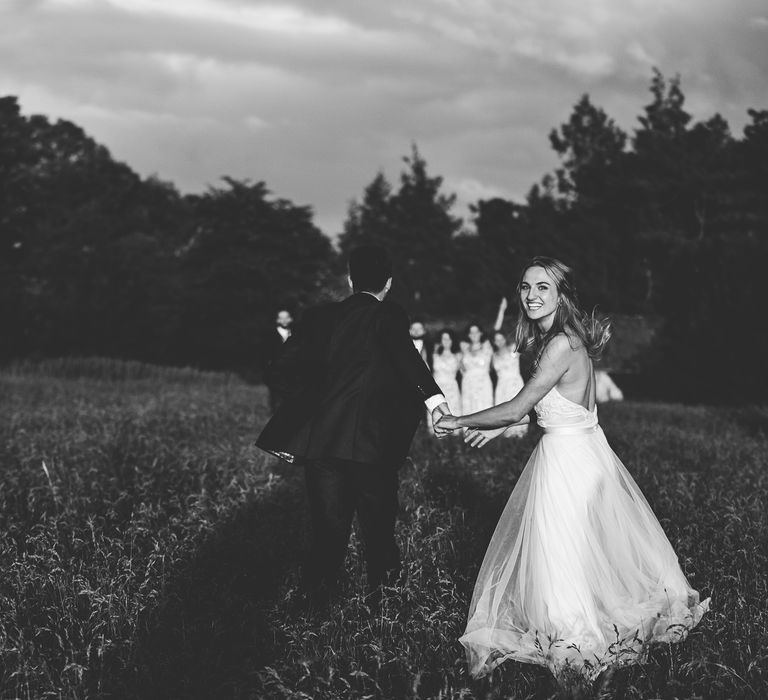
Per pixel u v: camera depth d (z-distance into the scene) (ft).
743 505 21.89
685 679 12.07
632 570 13.61
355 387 14.79
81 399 57.62
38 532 19.62
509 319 116.26
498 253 184.75
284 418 15.10
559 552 13.03
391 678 12.39
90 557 17.67
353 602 14.74
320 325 15.37
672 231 154.40
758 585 15.65
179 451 31.45
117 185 235.20
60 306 160.86
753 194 146.30
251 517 21.30
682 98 185.88
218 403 54.29
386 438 14.76
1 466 28.09
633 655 12.59
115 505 22.45
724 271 88.53
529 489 13.84
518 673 12.39
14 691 12.05
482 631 13.16
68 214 186.19
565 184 223.71
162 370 105.91
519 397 13.66
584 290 158.30
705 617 13.96
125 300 166.81
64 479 25.50
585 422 13.84
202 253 165.27
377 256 15.89
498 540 14.07
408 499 22.59
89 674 12.67
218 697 12.17
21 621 14.55
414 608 14.42
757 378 75.66
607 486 13.69
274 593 16.11
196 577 16.75
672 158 158.92
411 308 188.34
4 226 163.63
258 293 157.28
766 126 147.54
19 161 166.20
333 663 12.60
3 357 128.47
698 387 83.41
